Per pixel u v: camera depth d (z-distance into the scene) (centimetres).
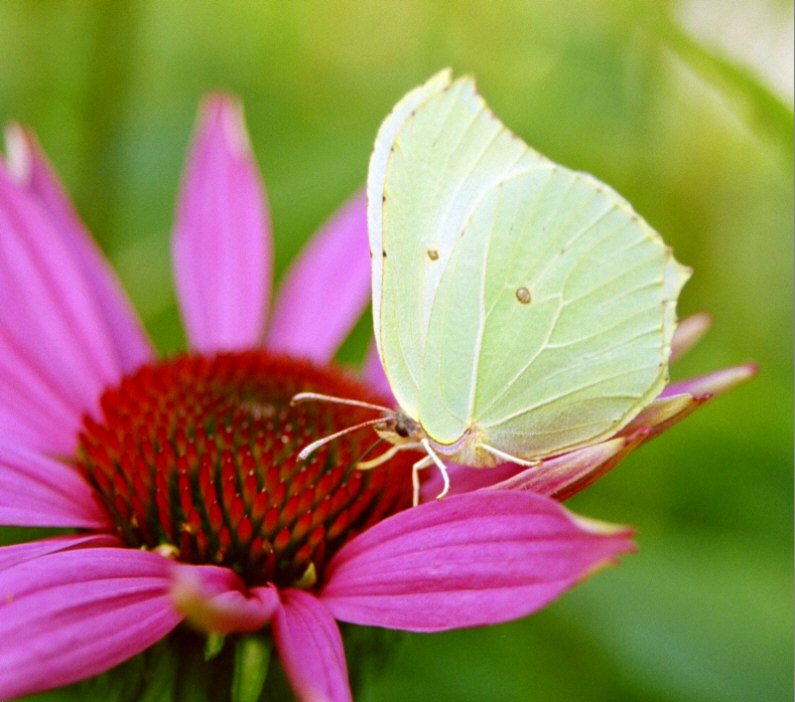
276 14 33
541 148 31
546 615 28
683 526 29
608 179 31
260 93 32
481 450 25
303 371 27
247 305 29
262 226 29
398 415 25
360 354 30
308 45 33
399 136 24
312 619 24
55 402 27
